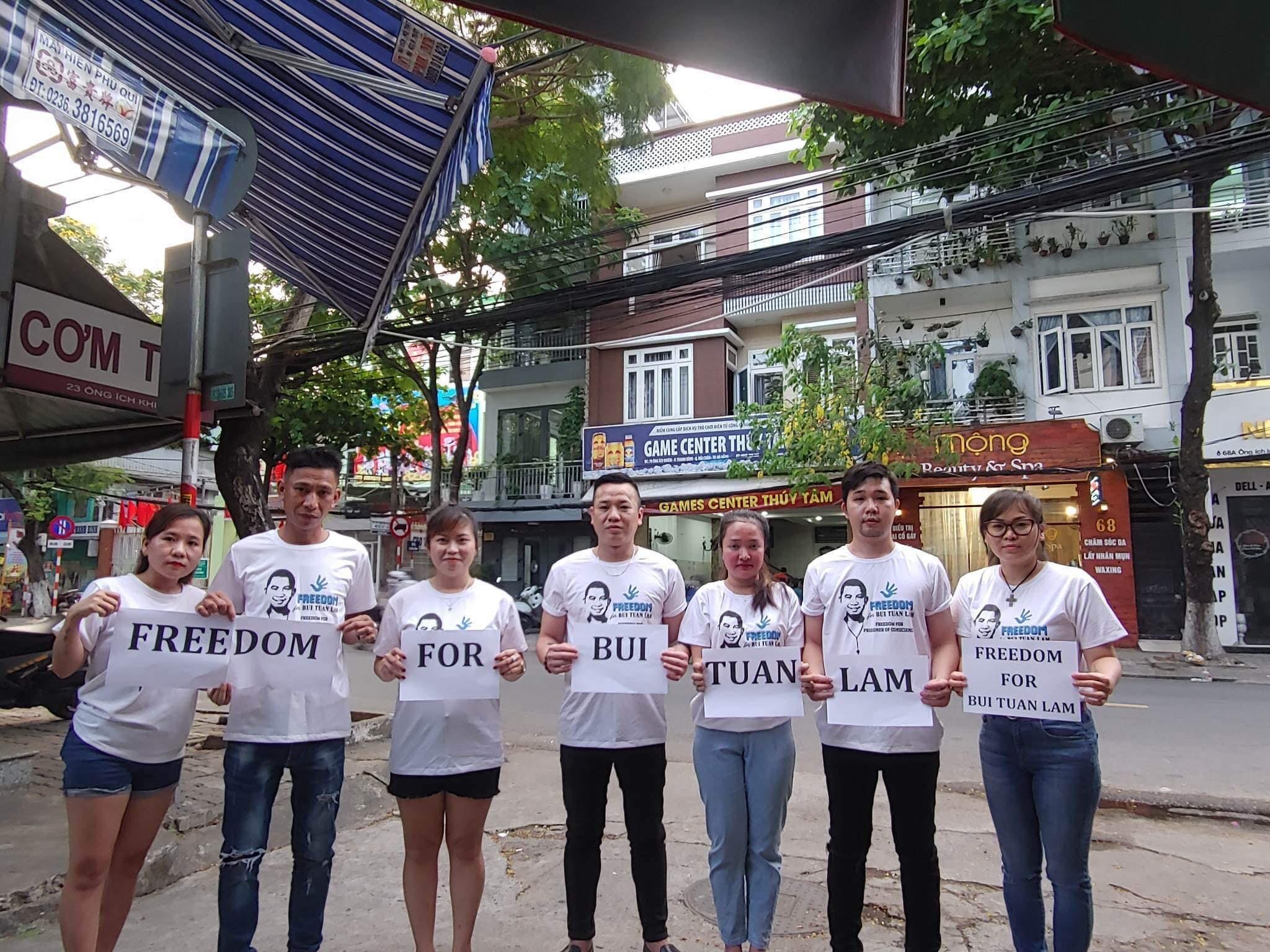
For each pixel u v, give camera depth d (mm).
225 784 2977
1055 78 10102
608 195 10430
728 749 3141
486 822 5109
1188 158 7344
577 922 3137
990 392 15094
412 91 4121
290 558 3143
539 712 9383
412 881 3092
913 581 3107
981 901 3840
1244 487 14062
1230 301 14445
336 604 3150
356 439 18516
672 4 1973
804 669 3152
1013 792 2924
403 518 17922
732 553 3270
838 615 3141
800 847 4555
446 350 19000
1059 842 2785
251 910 2875
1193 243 12297
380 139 4539
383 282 6184
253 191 5344
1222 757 6777
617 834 4840
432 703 3100
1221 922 3613
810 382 14500
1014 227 15219
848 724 2992
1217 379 14242
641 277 9672
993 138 9883
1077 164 10984
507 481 20469
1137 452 13938
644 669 3184
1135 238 14602
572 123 9367
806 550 19672
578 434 19734
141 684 2822
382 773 5820
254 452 8008
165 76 4312
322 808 3004
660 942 3121
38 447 7461
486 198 10930
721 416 17516
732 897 3072
